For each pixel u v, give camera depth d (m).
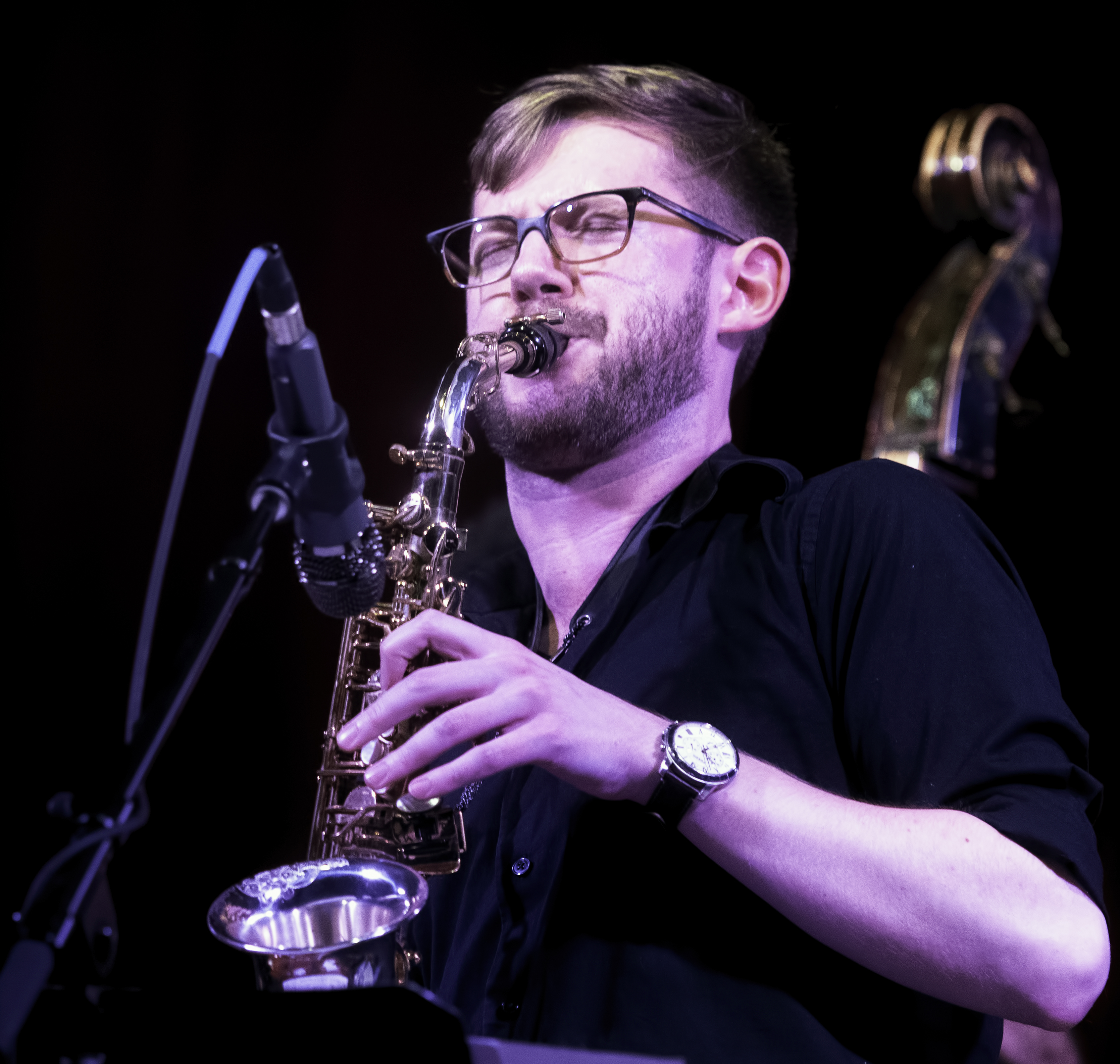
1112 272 8.67
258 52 8.52
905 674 3.23
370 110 8.69
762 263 4.46
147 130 8.34
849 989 3.22
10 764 7.88
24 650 8.02
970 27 8.72
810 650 3.52
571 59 8.81
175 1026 2.24
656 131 4.41
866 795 3.35
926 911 2.87
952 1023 3.27
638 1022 3.16
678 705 3.54
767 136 4.83
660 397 4.09
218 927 2.94
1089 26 8.67
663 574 3.89
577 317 4.03
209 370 2.48
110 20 8.31
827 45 8.59
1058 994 2.81
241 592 2.47
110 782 2.22
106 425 8.25
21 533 8.11
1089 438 8.55
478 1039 2.11
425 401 8.63
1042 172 7.77
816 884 2.96
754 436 9.11
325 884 3.09
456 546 4.03
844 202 8.98
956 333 7.25
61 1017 2.26
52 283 8.22
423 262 8.73
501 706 2.92
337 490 2.73
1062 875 2.86
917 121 8.84
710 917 3.26
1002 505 8.54
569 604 4.18
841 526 3.60
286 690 8.30
